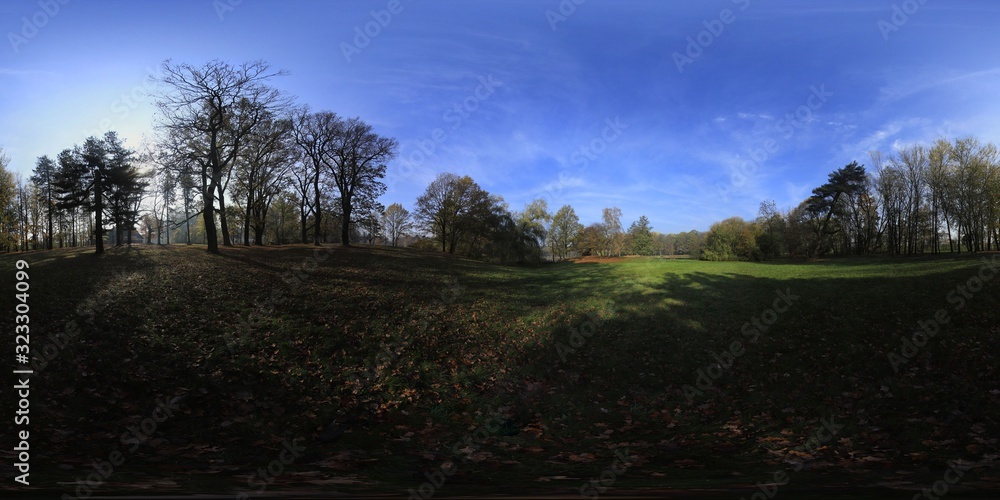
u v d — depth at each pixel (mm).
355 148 52656
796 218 60500
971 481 4613
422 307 19469
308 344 12688
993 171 43438
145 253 34156
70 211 49906
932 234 53281
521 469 5629
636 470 5516
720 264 39625
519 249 45625
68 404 7285
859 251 63625
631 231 82500
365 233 73500
